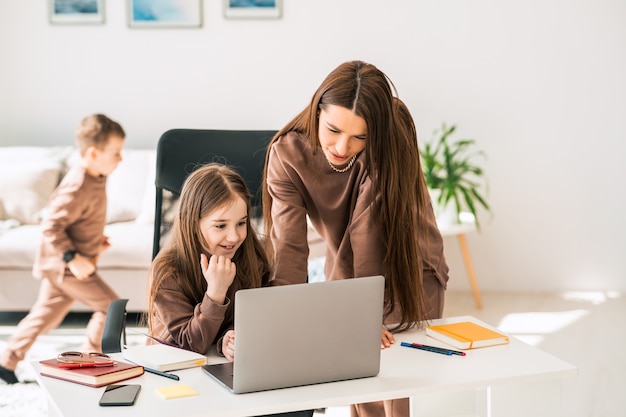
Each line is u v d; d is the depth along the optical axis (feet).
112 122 13.03
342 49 16.88
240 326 5.68
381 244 7.37
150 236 14.60
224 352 6.69
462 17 16.78
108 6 16.83
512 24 16.80
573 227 17.22
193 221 7.18
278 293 5.74
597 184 17.12
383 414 8.27
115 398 5.63
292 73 16.96
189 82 17.01
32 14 16.83
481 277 17.39
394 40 16.87
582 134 17.01
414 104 17.02
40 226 15.38
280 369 5.84
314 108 6.93
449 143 17.11
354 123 6.70
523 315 15.47
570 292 17.31
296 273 7.63
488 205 17.20
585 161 17.08
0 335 14.24
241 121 17.11
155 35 16.89
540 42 16.83
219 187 7.13
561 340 13.85
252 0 16.78
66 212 12.89
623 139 17.01
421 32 16.84
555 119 16.98
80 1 16.81
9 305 14.48
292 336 5.82
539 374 6.24
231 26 16.87
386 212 7.14
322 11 16.80
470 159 17.16
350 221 7.77
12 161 16.07
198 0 16.76
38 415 10.44
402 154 7.05
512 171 17.12
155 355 6.48
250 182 8.53
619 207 17.16
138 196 15.79
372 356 6.12
